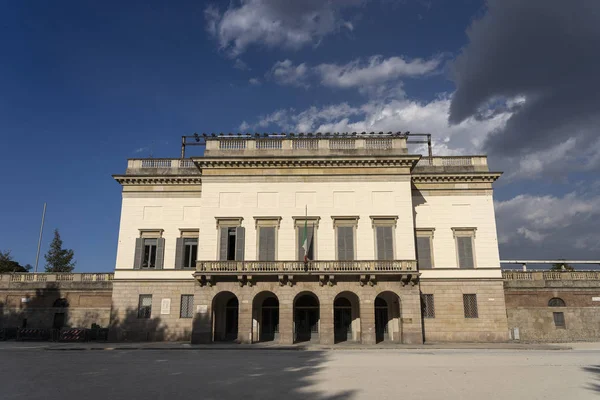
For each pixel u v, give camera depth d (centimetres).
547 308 4334
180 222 4447
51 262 6869
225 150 4231
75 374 2084
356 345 3644
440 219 4350
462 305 4134
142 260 4369
